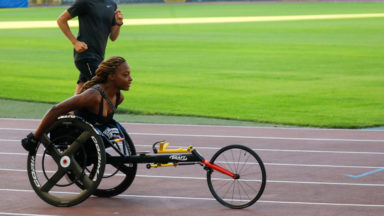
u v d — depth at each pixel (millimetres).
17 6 109875
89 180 10766
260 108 24250
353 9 104062
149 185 12500
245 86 30328
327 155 15641
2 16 86062
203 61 40625
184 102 25734
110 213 10508
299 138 18141
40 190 11055
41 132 10977
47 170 13844
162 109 23984
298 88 29609
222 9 106188
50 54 44875
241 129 19766
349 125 20625
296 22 74438
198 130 19562
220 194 11680
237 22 74625
